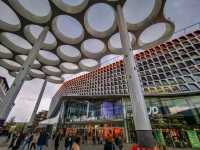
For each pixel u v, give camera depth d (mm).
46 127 23938
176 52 21922
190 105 15109
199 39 20719
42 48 23656
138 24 18047
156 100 17578
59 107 27062
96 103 21516
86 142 16922
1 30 20547
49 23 18875
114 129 17359
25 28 20344
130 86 9078
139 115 7781
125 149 11992
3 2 16172
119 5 14961
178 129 14281
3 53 26344
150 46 21000
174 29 17578
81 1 16219
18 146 9414
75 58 26938
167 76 20312
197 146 12492
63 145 14445
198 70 18016
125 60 10719
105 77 29562
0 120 12797
